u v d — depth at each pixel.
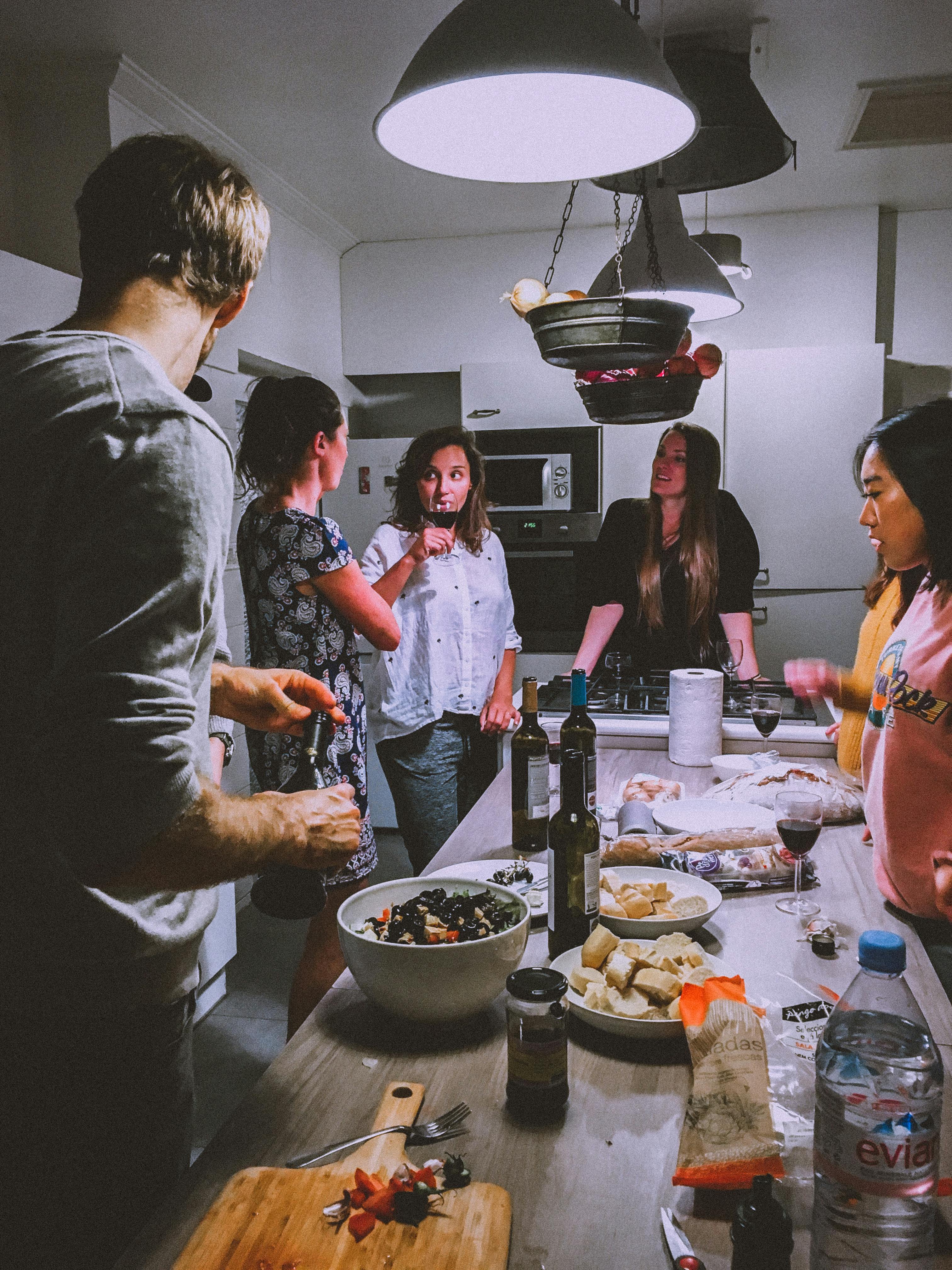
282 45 2.55
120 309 0.93
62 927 0.90
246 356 3.66
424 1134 0.86
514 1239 0.74
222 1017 2.74
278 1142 0.86
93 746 0.76
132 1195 0.99
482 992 1.01
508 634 2.82
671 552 3.13
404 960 0.98
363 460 4.34
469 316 4.40
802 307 4.08
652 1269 0.71
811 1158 0.80
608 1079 0.95
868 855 1.55
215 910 1.09
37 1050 0.92
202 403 2.77
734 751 2.18
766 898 1.39
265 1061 2.49
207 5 2.34
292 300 3.98
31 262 2.25
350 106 2.93
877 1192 0.69
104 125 2.72
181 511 0.81
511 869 1.42
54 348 0.86
